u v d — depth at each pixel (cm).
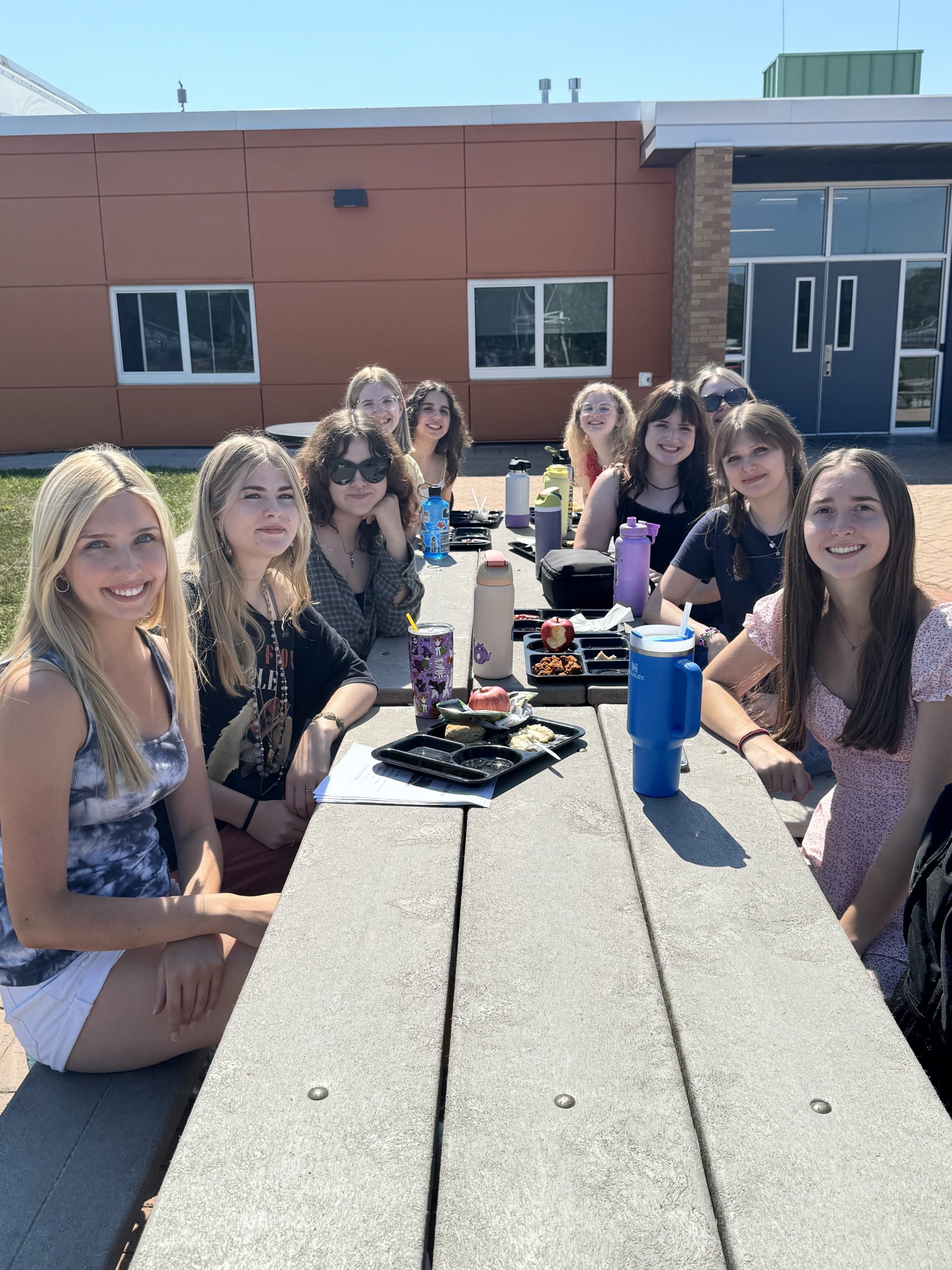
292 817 220
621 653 267
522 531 477
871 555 196
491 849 167
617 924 145
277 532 227
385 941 141
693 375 1093
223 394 1212
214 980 157
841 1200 97
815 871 222
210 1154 104
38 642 160
